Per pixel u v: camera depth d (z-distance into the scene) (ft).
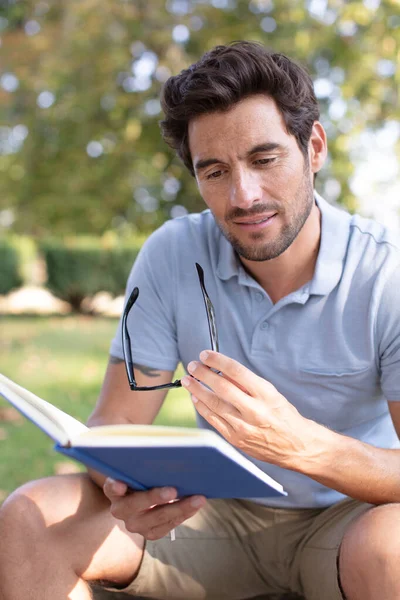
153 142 35.91
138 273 6.17
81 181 38.24
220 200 5.23
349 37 28.40
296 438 4.55
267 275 5.64
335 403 5.59
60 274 40.29
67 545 5.05
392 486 4.88
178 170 36.37
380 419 5.89
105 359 21.91
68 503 5.22
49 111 37.63
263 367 5.63
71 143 38.11
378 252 5.52
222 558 5.72
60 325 33.14
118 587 5.53
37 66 40.93
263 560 5.85
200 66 5.19
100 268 40.32
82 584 5.06
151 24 34.76
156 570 5.52
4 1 41.52
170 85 5.38
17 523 4.97
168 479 4.25
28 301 46.52
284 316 5.60
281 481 5.66
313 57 30.12
